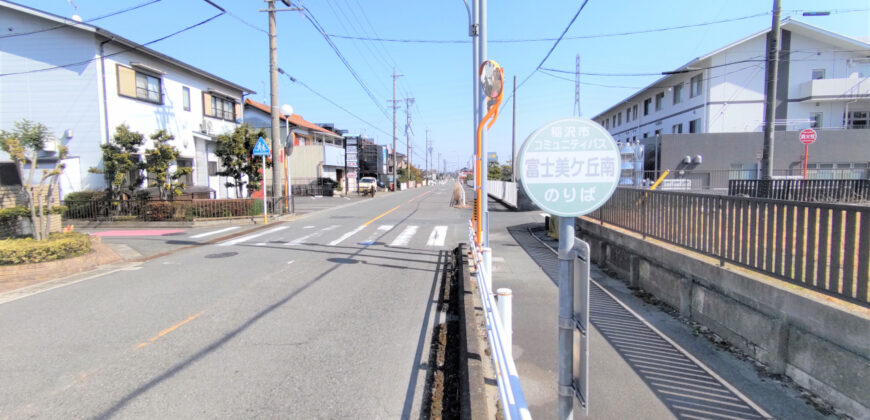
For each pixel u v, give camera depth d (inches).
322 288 255.9
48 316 207.9
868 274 110.0
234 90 999.0
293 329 188.5
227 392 133.9
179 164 789.9
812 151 941.2
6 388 136.8
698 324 181.0
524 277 281.1
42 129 361.1
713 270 169.5
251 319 201.3
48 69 617.9
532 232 502.3
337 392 134.1
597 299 224.4
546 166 75.0
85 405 126.4
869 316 104.9
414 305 222.4
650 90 1354.6
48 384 139.4
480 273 196.1
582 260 69.8
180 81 796.0
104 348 168.4
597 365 146.9
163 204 598.2
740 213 163.3
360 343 172.9
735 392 126.3
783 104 1019.3
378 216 702.5
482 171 260.8
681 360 148.9
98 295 244.4
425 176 4035.4
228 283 268.4
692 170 972.6
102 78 623.2
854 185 486.3
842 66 1002.1
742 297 152.1
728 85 1019.3
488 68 223.1
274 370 149.0
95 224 587.8
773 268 145.7
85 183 625.9
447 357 159.0
